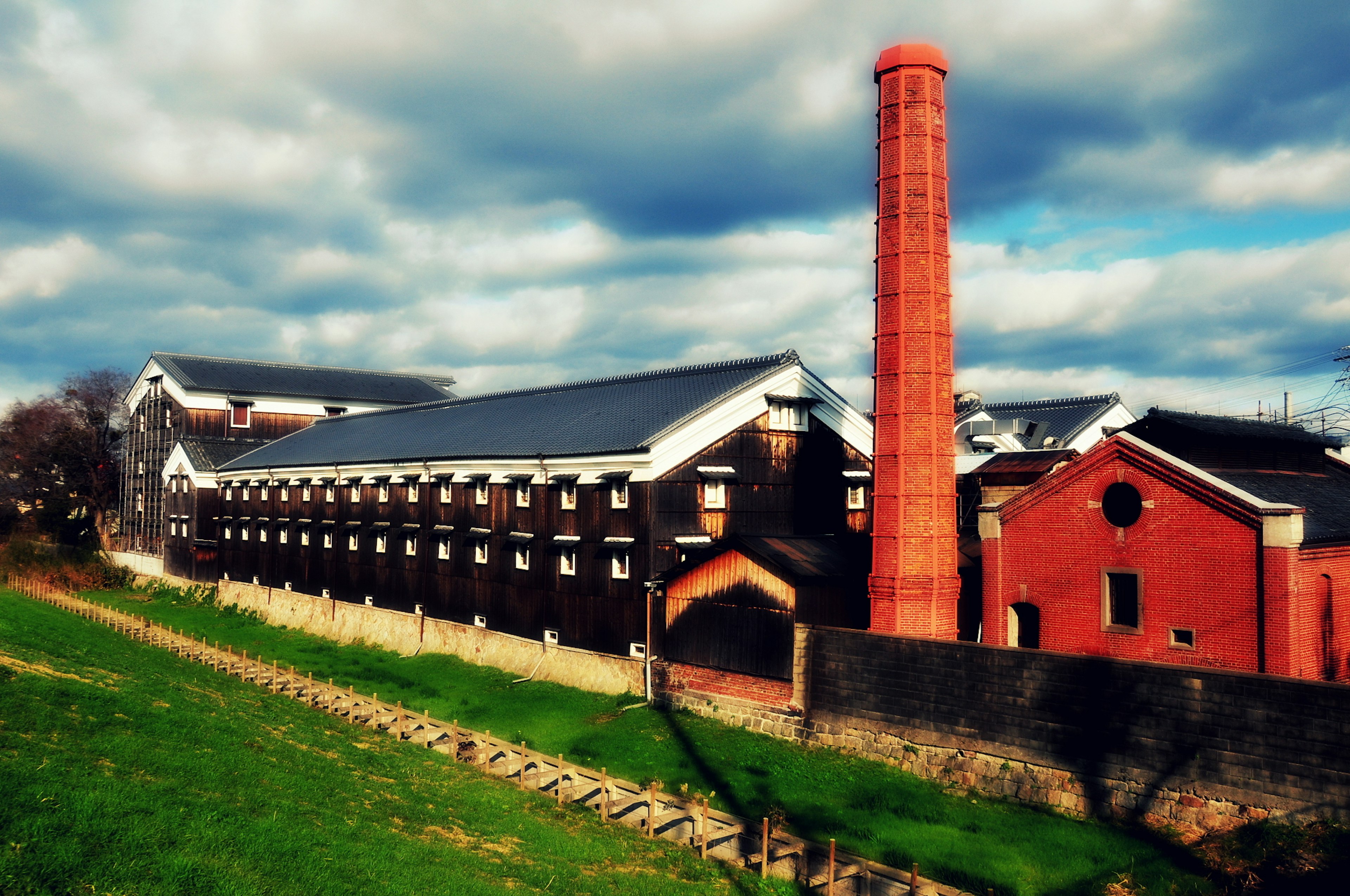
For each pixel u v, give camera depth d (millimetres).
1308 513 24734
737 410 34062
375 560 46531
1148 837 18375
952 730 22453
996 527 27984
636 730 27641
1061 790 20250
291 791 17844
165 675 30000
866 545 32219
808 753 24750
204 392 67750
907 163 27469
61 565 66125
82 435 82188
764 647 27047
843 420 37844
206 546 61906
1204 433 25859
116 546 77375
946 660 22734
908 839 18734
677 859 17812
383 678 37156
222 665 35531
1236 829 17625
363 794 19172
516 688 34219
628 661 32062
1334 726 16828
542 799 21281
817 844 18594
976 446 52219
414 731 26812
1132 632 24828
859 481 37000
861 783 22375
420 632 42906
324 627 49719
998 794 21203
